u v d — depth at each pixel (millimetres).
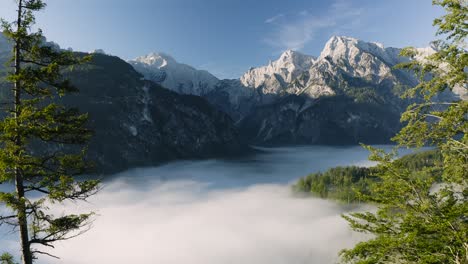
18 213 12648
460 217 12352
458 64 12742
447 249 11656
